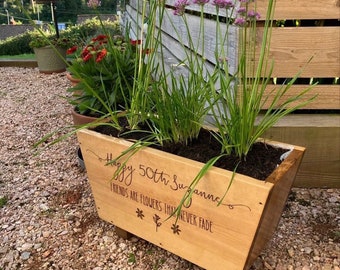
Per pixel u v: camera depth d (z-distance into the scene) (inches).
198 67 51.6
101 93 86.4
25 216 70.7
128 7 253.9
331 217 65.2
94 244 62.5
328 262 55.7
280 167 45.3
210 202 46.1
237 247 46.2
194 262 52.5
